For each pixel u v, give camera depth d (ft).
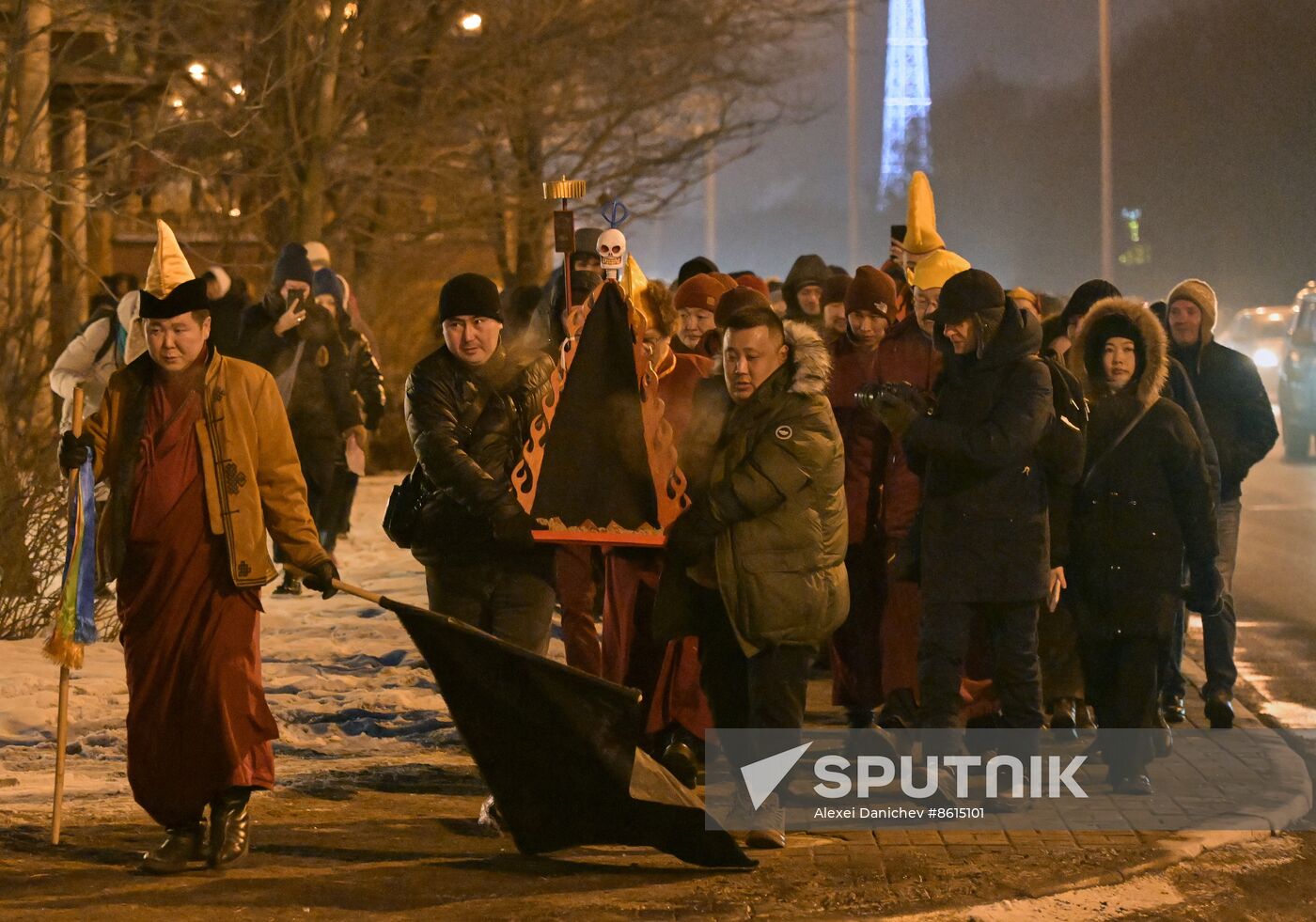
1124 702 36.35
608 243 36.86
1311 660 54.95
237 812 29.86
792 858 31.07
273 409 29.99
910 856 31.12
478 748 30.45
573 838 30.60
